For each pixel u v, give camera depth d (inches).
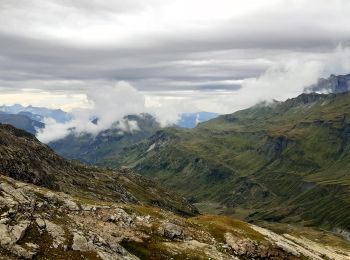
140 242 2642.7
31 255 1803.6
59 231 2113.7
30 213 2166.6
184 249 2783.0
